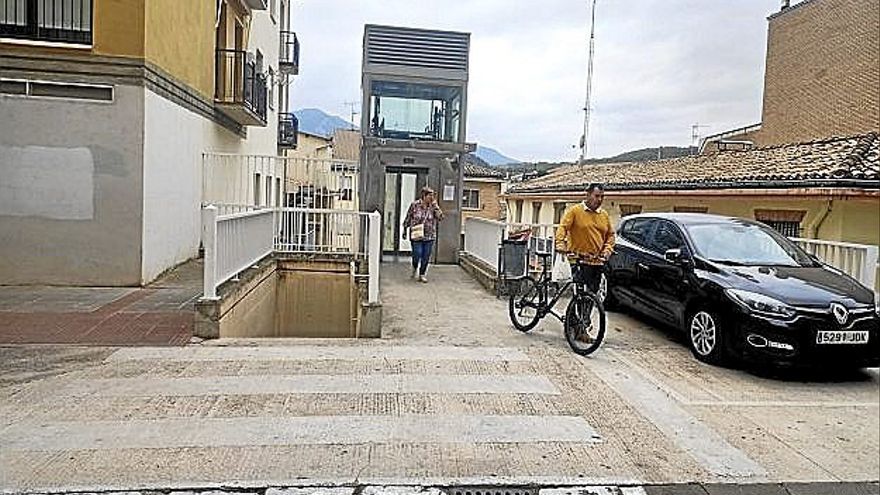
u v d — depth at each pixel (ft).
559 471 14.99
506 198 110.32
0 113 33.30
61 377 19.98
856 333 22.63
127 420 16.87
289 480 14.07
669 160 75.20
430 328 30.25
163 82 37.17
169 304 30.45
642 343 27.91
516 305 29.96
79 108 33.78
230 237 28.25
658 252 30.32
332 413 17.87
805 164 43.11
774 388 22.08
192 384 19.71
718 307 24.38
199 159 45.42
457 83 54.29
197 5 44.01
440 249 56.59
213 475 14.17
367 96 53.83
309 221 42.29
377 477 14.38
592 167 95.96
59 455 14.79
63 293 32.53
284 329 41.34
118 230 34.40
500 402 19.26
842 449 17.03
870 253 31.22
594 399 19.92
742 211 45.96
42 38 33.78
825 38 65.16
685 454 16.24
